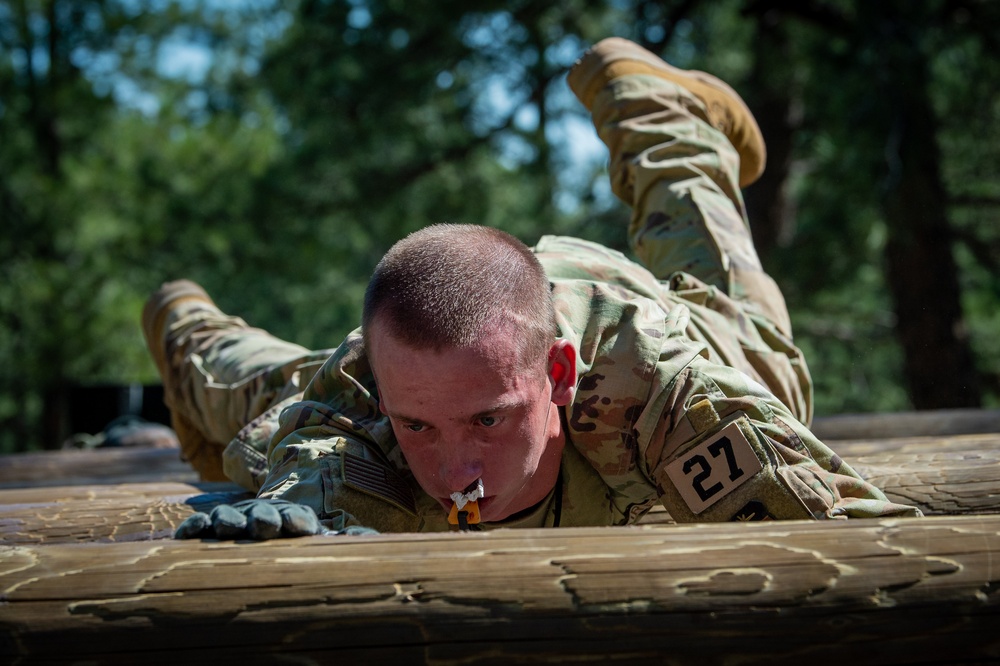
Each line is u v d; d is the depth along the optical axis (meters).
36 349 12.75
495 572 1.56
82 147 14.53
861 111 9.49
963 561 1.58
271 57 12.61
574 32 12.58
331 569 1.58
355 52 11.86
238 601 1.56
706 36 12.77
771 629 1.54
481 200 13.32
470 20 12.05
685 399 2.23
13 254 13.14
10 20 14.14
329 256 13.66
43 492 3.08
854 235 10.59
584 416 2.27
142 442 6.25
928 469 2.80
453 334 1.85
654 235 3.61
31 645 1.55
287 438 2.29
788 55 11.26
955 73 10.10
